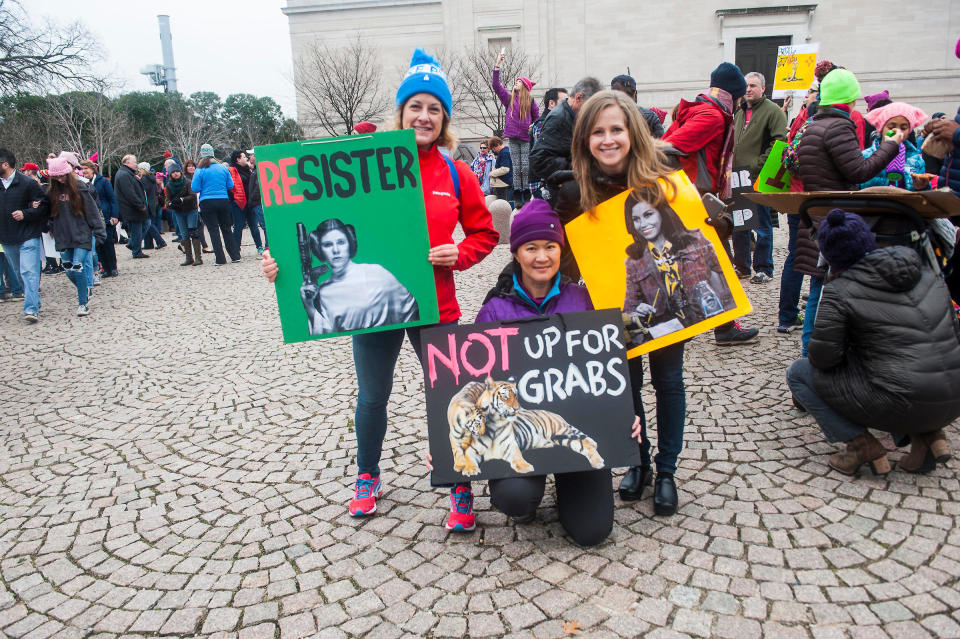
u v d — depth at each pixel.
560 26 29.28
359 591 2.51
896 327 2.83
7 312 8.52
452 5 29.80
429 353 2.66
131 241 13.82
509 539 2.79
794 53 9.52
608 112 2.71
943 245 3.34
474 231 2.88
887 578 2.37
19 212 7.58
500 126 28.64
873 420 2.92
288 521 3.06
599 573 2.51
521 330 2.67
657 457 2.94
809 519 2.76
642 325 2.77
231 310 7.79
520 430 2.61
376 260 2.65
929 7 27.28
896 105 4.46
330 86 29.80
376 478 3.10
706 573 2.47
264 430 4.17
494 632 2.24
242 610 2.45
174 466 3.73
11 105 31.09
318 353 5.77
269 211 2.61
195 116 40.12
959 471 3.05
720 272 2.79
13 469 3.82
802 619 2.20
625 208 2.80
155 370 5.61
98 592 2.61
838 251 2.91
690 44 28.75
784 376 4.37
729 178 4.58
